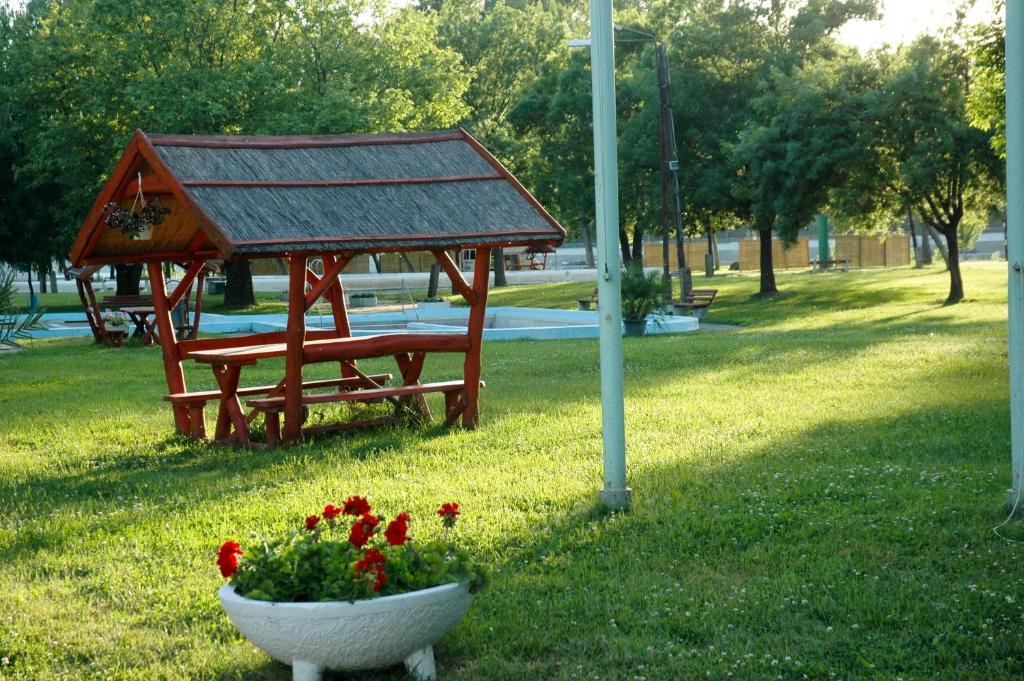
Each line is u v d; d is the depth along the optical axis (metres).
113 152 36.16
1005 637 5.06
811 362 17.33
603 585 6.06
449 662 5.04
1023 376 7.15
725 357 18.66
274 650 4.60
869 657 4.93
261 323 30.03
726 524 7.22
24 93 40.00
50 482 9.71
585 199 46.41
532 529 7.27
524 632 5.31
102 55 36.81
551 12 69.62
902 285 43.38
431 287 48.16
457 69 45.38
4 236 42.88
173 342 12.27
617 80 46.69
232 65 36.69
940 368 15.70
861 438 10.34
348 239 10.20
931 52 34.28
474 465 9.68
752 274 65.19
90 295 26.75
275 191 10.51
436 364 19.16
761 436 10.76
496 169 11.89
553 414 12.57
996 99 19.86
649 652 5.02
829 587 5.88
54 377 18.88
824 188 36.03
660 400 13.60
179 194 10.01
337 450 10.69
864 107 34.62
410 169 11.56
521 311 33.22
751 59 42.59
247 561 4.77
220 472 9.88
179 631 5.53
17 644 5.35
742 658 4.93
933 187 33.66
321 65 40.03
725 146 38.62
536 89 49.97
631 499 7.83
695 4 47.28
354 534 4.77
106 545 7.29
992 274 47.94
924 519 7.15
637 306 26.20
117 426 12.98
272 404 11.02
